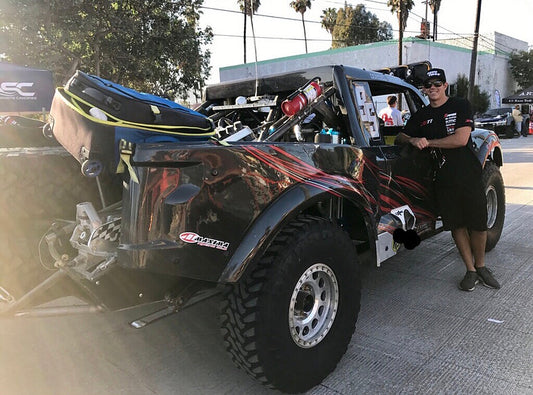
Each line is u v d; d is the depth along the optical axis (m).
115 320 3.61
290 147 2.54
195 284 2.51
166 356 3.08
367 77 3.57
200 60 17.42
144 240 2.15
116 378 2.82
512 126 25.44
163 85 17.80
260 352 2.32
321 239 2.55
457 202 3.85
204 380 2.79
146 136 2.21
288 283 2.37
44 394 2.65
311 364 2.56
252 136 2.94
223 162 2.21
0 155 2.64
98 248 2.27
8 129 3.31
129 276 2.32
